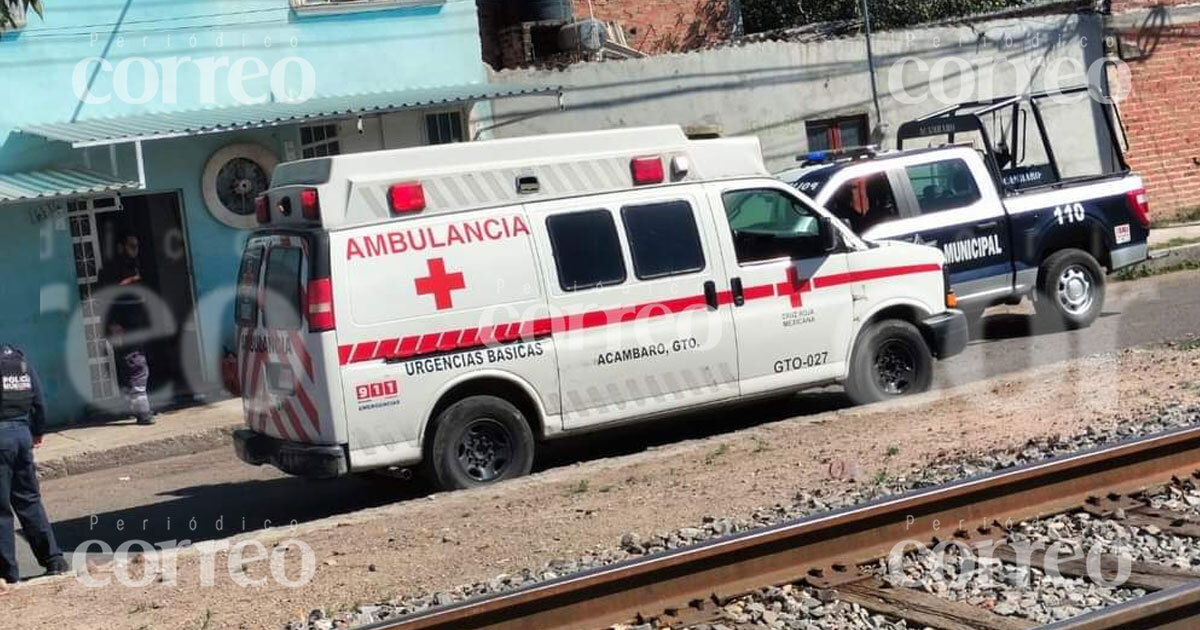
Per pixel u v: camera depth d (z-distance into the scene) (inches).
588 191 425.4
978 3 928.9
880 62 805.2
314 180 400.5
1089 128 855.1
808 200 458.3
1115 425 392.5
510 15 828.6
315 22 685.3
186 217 649.0
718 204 442.6
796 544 284.2
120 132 581.0
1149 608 229.0
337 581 319.3
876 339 466.9
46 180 597.6
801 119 791.7
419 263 398.3
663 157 436.5
